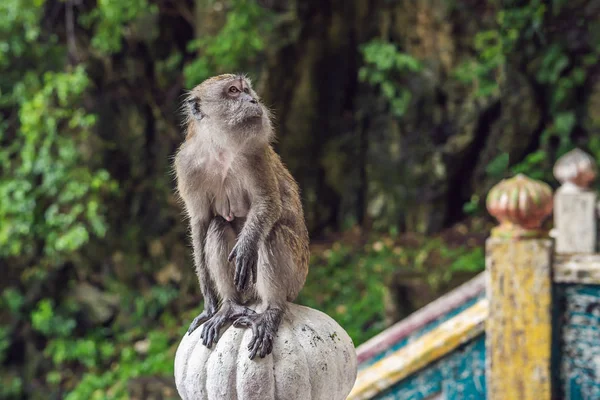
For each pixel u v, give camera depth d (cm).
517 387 409
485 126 1216
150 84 1223
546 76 1165
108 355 1153
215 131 320
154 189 1209
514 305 410
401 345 549
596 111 1169
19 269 1209
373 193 1264
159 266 1206
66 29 1216
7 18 1162
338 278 1156
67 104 1167
